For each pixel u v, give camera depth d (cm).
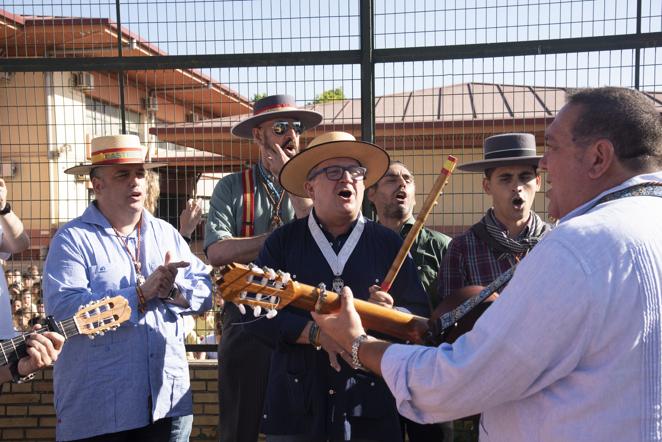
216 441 452
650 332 146
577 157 165
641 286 146
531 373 150
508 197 330
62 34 456
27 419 464
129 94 470
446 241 381
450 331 212
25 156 479
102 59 438
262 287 211
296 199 337
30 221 478
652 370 146
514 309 151
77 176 481
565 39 398
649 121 160
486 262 326
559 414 152
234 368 364
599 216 153
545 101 458
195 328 492
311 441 263
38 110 493
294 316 261
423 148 448
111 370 313
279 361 276
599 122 161
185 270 348
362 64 414
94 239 325
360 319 218
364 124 417
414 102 476
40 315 468
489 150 338
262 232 369
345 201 274
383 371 178
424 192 449
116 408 312
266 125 372
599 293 145
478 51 406
